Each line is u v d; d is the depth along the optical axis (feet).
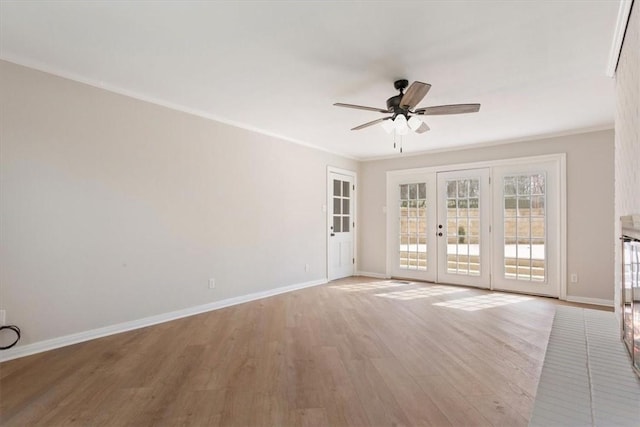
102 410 6.46
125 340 10.14
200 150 13.23
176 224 12.44
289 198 17.19
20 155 8.97
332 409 6.47
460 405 6.56
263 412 6.39
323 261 19.29
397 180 20.76
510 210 16.97
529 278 16.38
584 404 4.17
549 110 12.51
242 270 14.82
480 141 17.22
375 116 13.55
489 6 6.56
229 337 10.41
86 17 7.09
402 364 8.42
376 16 6.92
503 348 9.44
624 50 7.45
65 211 9.75
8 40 8.04
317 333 10.75
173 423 6.06
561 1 6.40
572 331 6.84
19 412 6.40
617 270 8.67
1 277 8.67
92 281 10.28
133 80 10.28
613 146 14.34
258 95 11.39
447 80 9.96
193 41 8.02
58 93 9.62
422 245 19.80
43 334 9.33
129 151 11.14
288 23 7.22
